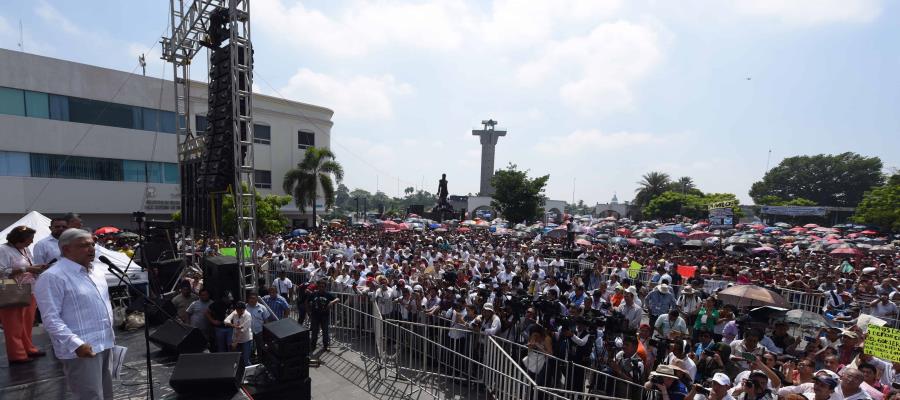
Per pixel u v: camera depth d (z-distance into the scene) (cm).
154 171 3000
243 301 805
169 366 645
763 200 8144
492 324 819
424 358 820
